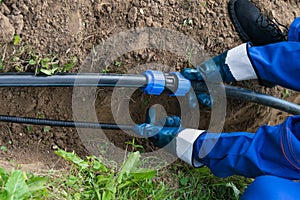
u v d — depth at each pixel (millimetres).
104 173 2027
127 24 2100
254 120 2396
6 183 1761
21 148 2035
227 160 2039
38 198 1825
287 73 2025
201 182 2205
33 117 2053
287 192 1869
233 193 2244
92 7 2045
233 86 2219
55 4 1983
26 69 1952
